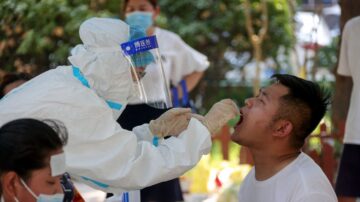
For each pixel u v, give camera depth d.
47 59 6.24
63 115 2.36
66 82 2.45
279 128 2.71
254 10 9.78
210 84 10.29
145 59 2.66
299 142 2.74
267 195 2.72
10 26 5.64
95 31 2.55
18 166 1.93
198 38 9.41
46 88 2.40
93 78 2.51
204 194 5.54
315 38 7.58
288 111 2.70
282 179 2.68
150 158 2.48
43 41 5.85
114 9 7.16
